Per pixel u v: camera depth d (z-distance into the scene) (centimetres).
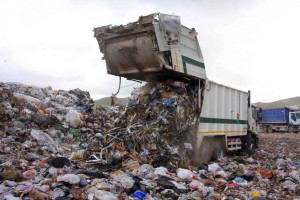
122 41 966
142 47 930
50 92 1844
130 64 990
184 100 1012
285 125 3544
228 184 755
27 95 1619
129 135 914
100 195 567
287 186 780
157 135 904
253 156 1427
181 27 975
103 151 898
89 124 1477
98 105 1869
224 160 1130
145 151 868
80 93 2025
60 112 1494
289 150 1650
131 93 1104
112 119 1661
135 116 1015
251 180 834
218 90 1193
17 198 532
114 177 685
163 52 921
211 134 1120
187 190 673
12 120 1272
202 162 1045
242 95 1453
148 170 769
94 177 689
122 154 862
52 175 696
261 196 663
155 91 1055
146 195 608
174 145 929
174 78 1060
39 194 553
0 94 1445
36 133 1134
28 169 765
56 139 1230
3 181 638
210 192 671
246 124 1487
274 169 1023
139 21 909
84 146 1012
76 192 575
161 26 907
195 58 1036
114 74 1041
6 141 1058
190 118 1011
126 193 619
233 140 1358
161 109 991
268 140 2269
